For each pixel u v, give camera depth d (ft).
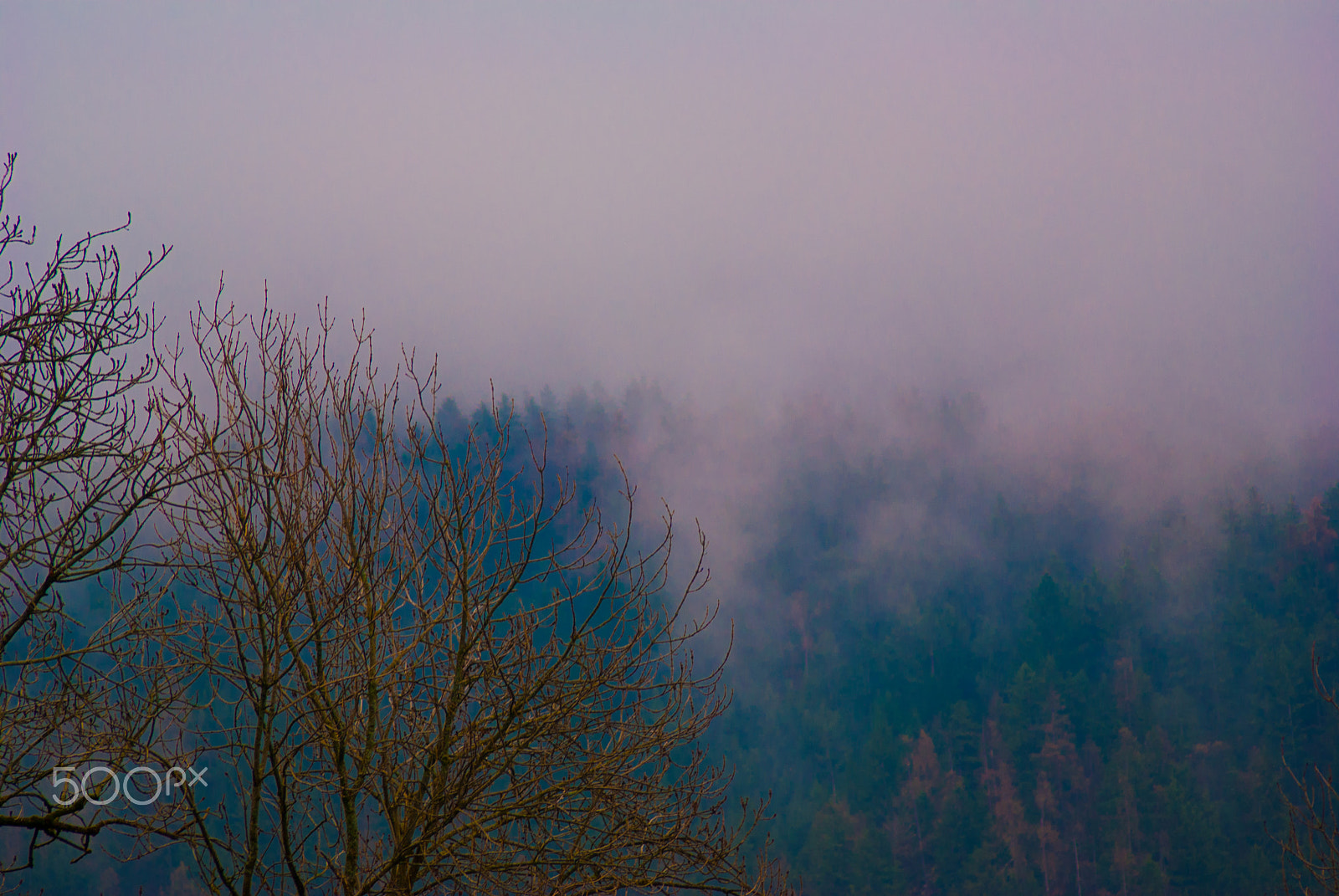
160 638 21.13
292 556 20.57
